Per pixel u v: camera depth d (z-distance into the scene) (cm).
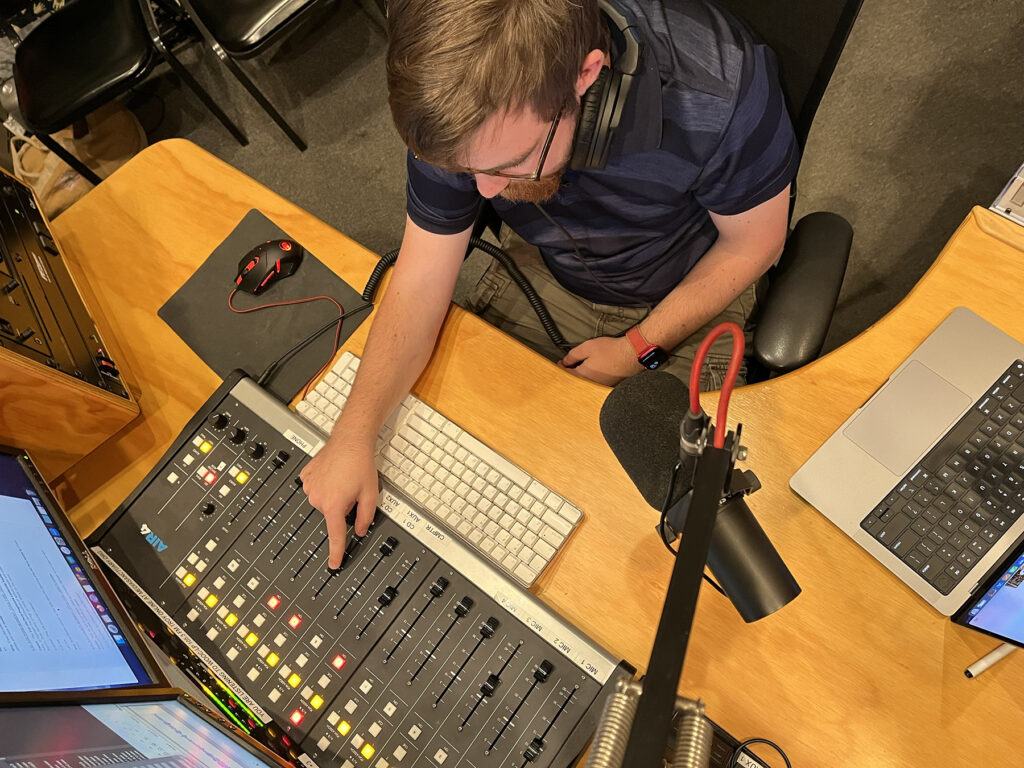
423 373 128
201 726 94
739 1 113
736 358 65
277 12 213
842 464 110
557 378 125
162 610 117
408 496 118
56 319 127
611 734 57
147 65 222
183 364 135
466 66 81
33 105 223
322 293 136
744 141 110
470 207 124
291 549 117
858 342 118
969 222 121
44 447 126
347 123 253
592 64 89
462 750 102
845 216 209
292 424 124
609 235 133
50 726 78
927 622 104
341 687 108
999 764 97
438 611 109
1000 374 109
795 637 105
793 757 100
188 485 124
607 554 113
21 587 93
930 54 218
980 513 104
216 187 148
